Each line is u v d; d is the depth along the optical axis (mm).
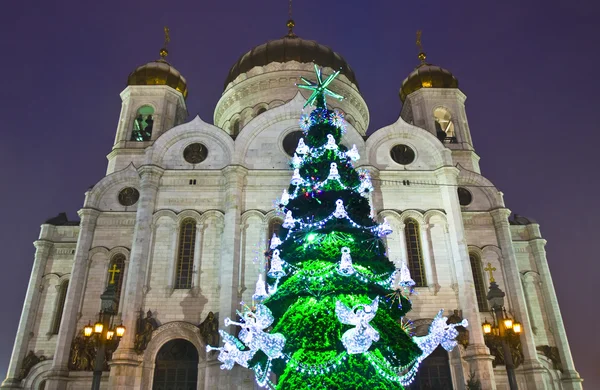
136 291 33531
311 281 15203
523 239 44250
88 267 38344
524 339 35750
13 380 37188
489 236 40625
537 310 41500
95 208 40156
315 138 19969
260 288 16641
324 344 13875
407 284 16375
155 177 37750
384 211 37219
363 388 13477
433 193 38656
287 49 52656
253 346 13812
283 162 38781
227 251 34750
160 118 47969
